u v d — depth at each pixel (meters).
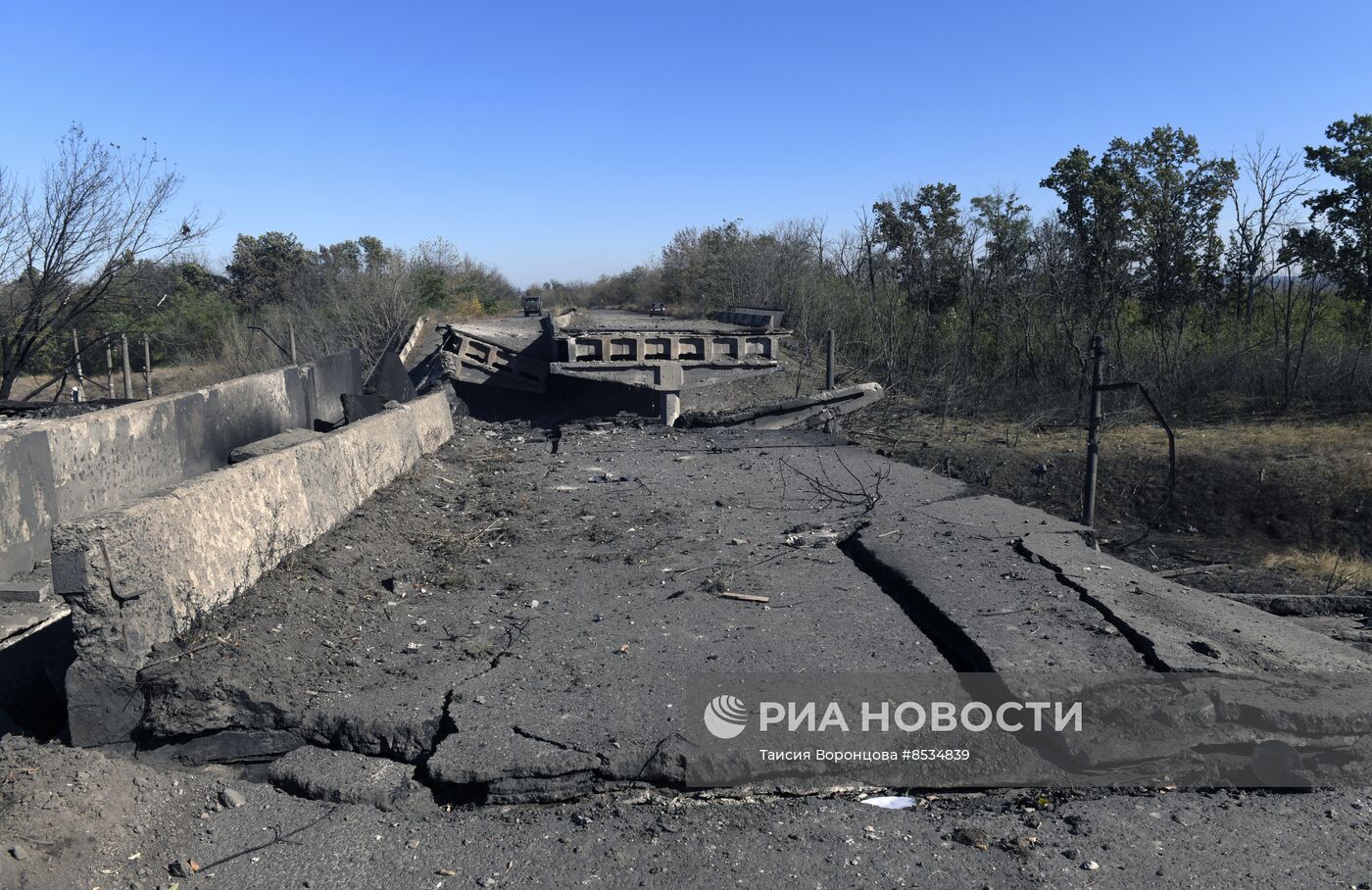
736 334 18.84
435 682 4.46
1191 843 3.39
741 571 6.28
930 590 5.55
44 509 6.84
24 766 3.76
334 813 3.66
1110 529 12.18
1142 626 4.82
